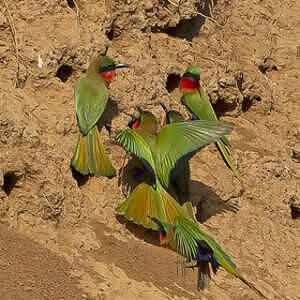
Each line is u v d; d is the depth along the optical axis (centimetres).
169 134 1181
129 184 1305
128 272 1141
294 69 1819
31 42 1330
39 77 1313
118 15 1488
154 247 1226
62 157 1235
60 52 1339
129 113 1377
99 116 1245
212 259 1003
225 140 1364
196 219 1362
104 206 1254
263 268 1337
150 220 1198
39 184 1191
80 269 1110
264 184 1498
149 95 1414
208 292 1176
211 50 1630
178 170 1157
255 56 1753
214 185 1409
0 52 1302
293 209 1541
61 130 1273
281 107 1745
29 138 1210
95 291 1070
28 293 1013
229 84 1592
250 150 1545
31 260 1091
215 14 1709
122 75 1392
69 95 1327
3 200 1155
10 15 1324
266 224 1424
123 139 1162
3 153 1177
